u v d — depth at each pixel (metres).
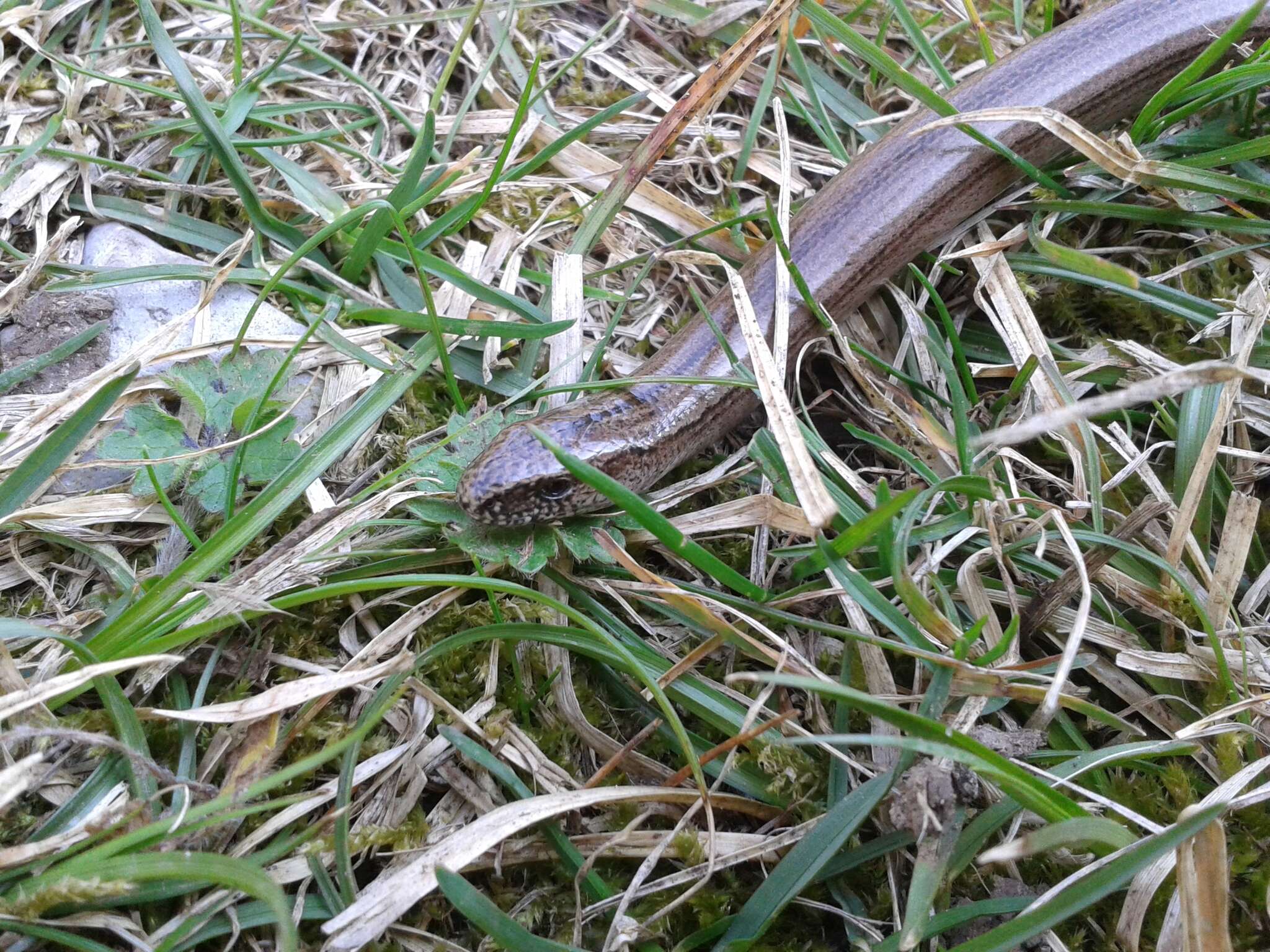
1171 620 0.11
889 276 0.14
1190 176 0.13
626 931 0.09
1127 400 0.07
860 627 0.11
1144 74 0.15
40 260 0.12
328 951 0.09
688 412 0.12
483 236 0.14
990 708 0.10
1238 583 0.12
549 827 0.10
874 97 0.15
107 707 0.09
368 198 0.14
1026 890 0.10
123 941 0.09
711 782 0.10
